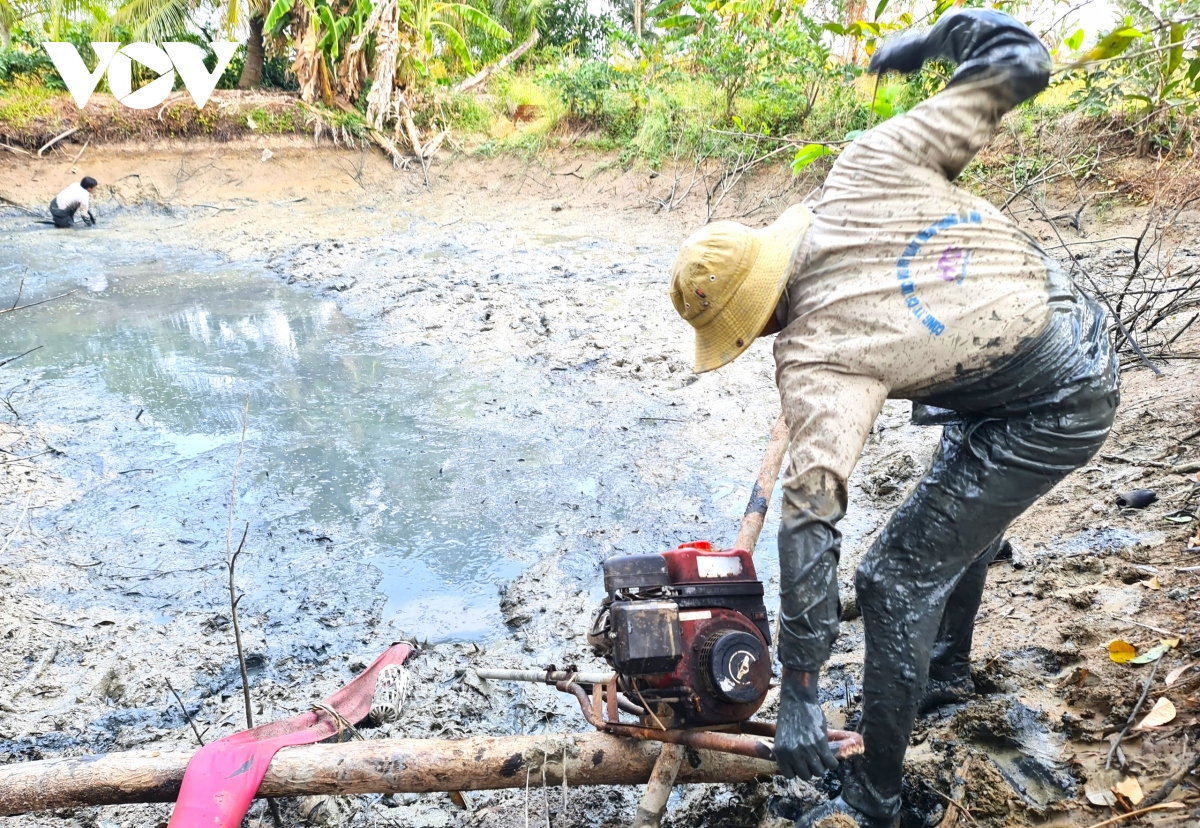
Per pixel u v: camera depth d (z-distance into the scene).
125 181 14.95
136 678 3.91
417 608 4.39
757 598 2.61
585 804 3.07
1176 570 3.53
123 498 5.46
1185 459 4.43
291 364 7.81
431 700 3.68
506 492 5.44
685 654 2.48
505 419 6.50
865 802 2.62
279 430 6.42
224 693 3.85
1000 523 2.45
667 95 14.08
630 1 17.70
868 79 12.12
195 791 2.62
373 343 8.35
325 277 10.80
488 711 3.63
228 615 4.35
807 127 12.56
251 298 10.05
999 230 2.32
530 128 15.92
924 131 2.29
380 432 6.36
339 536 5.02
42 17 17.11
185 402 6.98
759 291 2.33
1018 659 3.29
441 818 3.08
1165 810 2.47
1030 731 2.93
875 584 2.51
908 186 2.29
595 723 2.67
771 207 12.41
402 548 4.89
